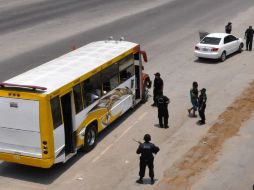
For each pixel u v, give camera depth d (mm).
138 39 39281
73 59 20016
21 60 32781
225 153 18375
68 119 17438
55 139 16312
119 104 21344
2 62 32344
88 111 18531
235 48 34500
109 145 19438
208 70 30609
